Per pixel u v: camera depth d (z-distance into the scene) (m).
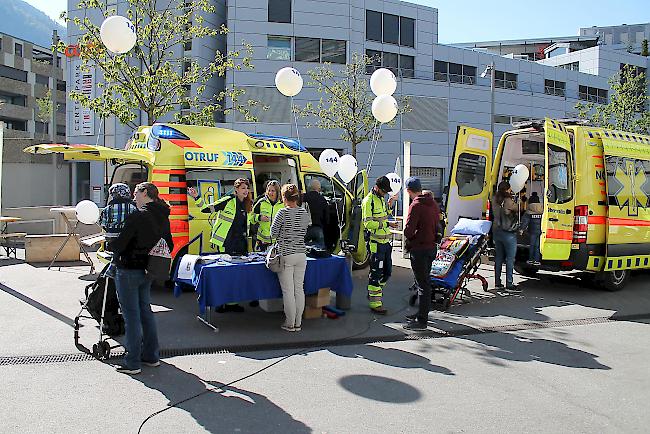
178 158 8.90
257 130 31.70
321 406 4.66
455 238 8.81
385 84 9.59
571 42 62.50
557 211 9.09
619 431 4.27
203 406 4.61
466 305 8.70
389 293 9.55
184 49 30.95
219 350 6.20
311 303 7.66
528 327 7.42
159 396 4.81
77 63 30.08
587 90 45.91
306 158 11.02
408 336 6.91
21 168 34.06
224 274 6.69
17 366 5.52
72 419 4.32
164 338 6.59
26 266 11.88
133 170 9.93
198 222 8.90
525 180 9.86
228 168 9.38
